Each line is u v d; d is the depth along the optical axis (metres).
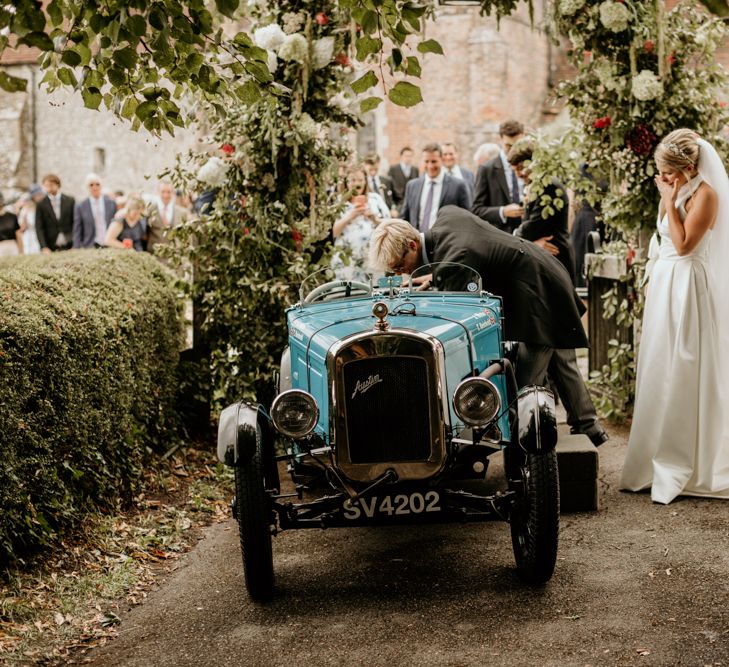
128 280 6.82
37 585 4.53
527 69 25.95
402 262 5.39
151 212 7.54
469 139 25.19
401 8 4.18
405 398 4.32
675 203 5.73
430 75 25.28
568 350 6.29
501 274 5.76
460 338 4.65
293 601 4.45
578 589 4.38
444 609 4.24
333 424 4.32
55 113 30.25
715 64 6.99
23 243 17.30
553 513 4.26
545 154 7.27
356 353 4.31
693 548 4.83
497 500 4.38
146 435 6.52
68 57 3.90
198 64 4.23
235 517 4.39
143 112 4.36
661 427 5.75
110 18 3.90
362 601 4.39
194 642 4.05
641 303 7.29
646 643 3.79
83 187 30.25
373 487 4.29
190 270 7.54
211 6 4.92
